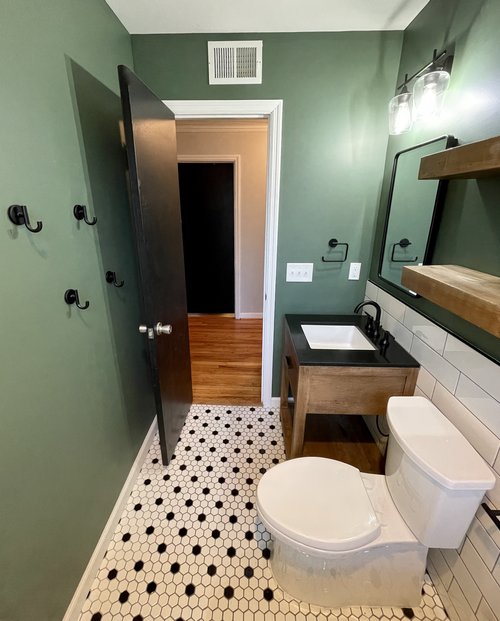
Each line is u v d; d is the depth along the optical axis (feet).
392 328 5.33
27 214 2.72
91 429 3.94
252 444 6.29
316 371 4.57
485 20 3.16
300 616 3.66
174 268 5.58
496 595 2.87
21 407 2.71
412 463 3.23
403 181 4.92
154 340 4.55
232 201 12.14
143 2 4.24
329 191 5.83
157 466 5.73
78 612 3.61
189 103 5.35
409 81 4.62
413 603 3.71
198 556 4.27
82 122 3.69
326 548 3.10
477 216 3.34
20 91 2.67
